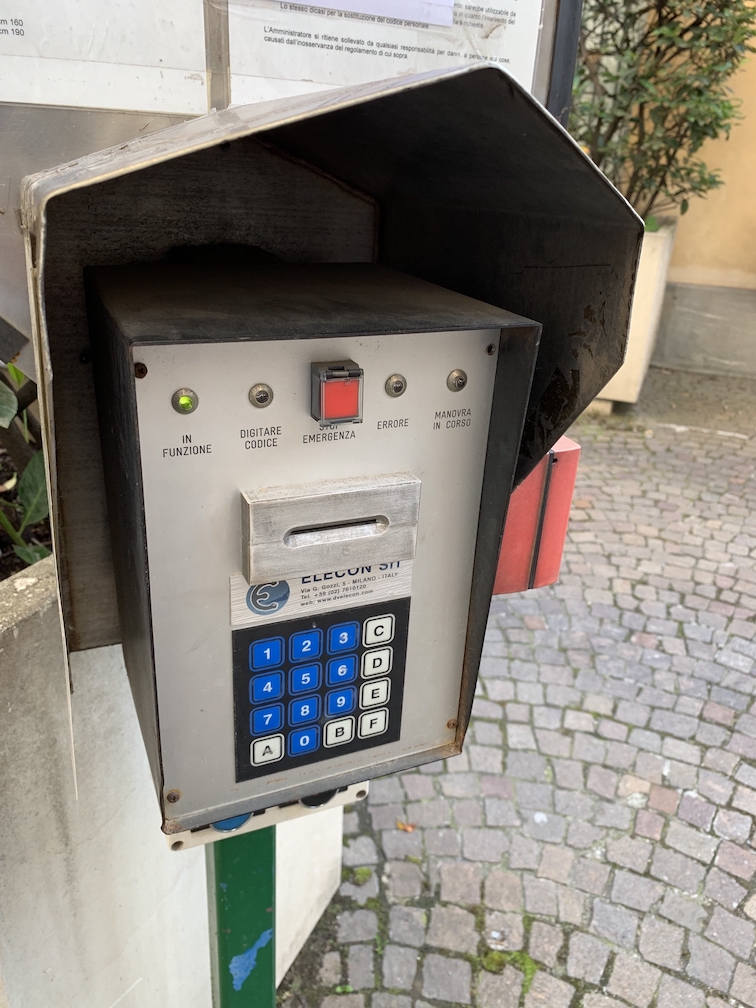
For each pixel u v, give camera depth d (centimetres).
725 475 450
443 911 204
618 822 231
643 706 276
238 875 108
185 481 73
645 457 469
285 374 73
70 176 59
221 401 71
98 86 90
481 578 91
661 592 341
